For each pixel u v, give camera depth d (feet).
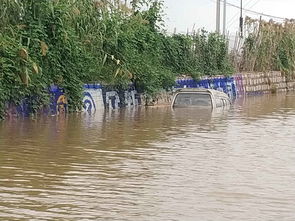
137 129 53.31
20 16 63.10
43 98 61.67
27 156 37.37
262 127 57.77
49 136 46.68
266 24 146.30
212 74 114.62
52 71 64.49
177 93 78.95
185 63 104.37
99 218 23.80
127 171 33.35
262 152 41.39
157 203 26.32
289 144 45.68
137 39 83.87
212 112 73.36
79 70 68.59
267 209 25.67
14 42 58.95
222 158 38.40
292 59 154.10
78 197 27.14
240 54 142.41
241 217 24.35
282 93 140.67
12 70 57.11
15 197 26.89
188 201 26.78
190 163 36.32
